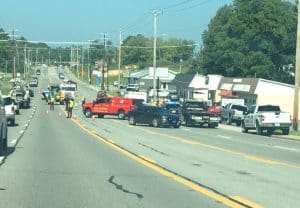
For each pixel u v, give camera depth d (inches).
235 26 3629.4
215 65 3941.9
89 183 534.0
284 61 3651.6
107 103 2251.5
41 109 2805.1
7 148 900.0
